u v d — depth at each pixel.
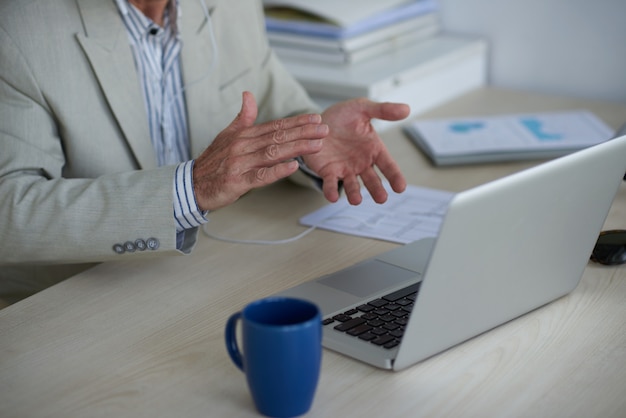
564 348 0.90
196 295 1.05
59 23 1.28
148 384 0.85
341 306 0.97
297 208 1.34
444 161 1.52
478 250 0.82
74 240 1.11
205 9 1.46
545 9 2.07
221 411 0.80
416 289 1.01
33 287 1.41
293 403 0.77
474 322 0.89
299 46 2.10
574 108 1.89
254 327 0.74
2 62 1.23
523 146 1.55
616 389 0.82
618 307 0.99
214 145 1.11
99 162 1.31
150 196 1.09
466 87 2.15
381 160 1.27
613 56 2.00
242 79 1.54
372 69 1.97
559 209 0.89
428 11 2.21
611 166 0.93
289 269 1.12
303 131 1.03
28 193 1.15
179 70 1.47
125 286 1.08
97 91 1.30
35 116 1.25
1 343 0.95
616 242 1.11
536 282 0.94
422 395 0.82
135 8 1.39
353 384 0.83
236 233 1.25
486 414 0.78
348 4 2.09
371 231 1.23
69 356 0.91
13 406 0.82
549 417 0.78
